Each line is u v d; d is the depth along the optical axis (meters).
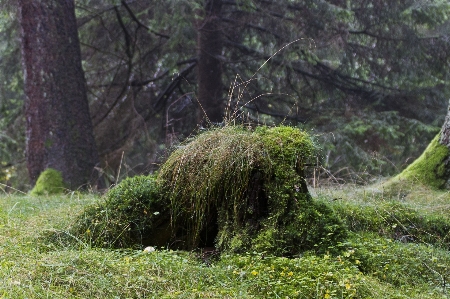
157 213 5.39
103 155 16.50
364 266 4.80
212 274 4.29
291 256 4.95
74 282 3.88
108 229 5.37
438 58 15.84
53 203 7.86
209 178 5.23
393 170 15.52
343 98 16.81
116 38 16.19
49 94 11.84
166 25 14.66
